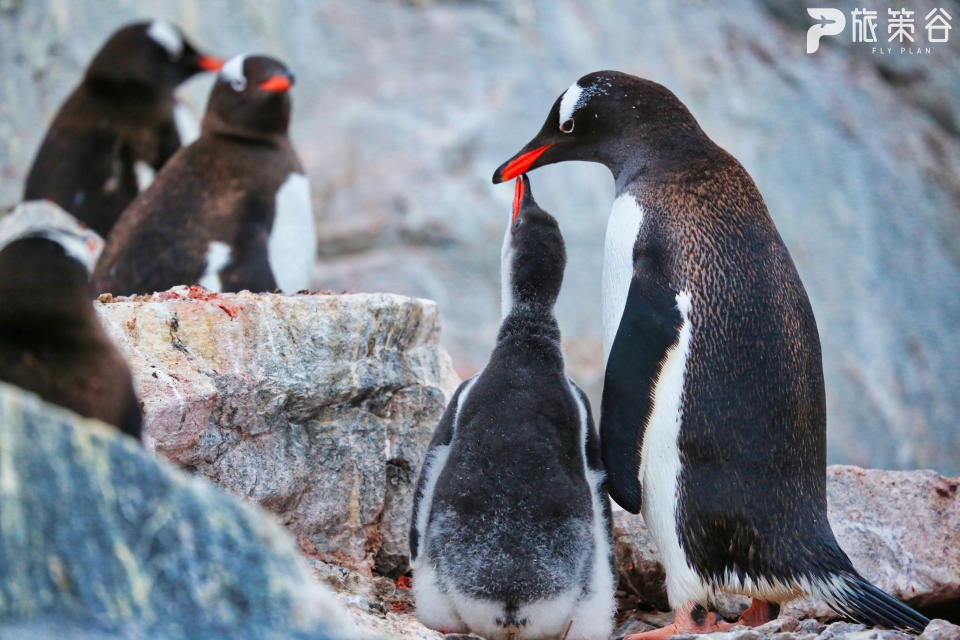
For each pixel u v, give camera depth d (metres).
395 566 10.70
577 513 8.34
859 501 11.10
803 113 29.52
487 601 8.16
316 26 28.75
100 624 4.98
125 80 19.56
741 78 29.78
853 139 29.44
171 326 9.52
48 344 6.12
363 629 7.33
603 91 10.92
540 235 9.45
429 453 9.09
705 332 9.39
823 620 10.02
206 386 9.27
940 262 28.58
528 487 8.29
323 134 27.17
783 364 9.36
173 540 5.22
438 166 26.47
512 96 27.67
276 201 15.39
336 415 10.32
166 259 14.41
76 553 5.05
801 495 9.31
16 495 5.00
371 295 10.62
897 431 25.64
